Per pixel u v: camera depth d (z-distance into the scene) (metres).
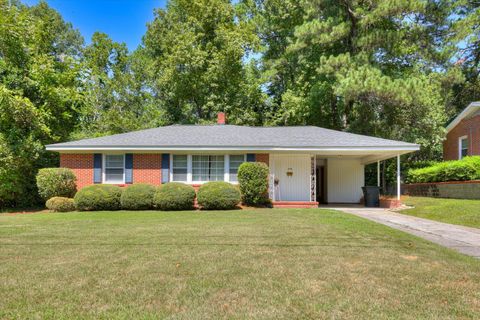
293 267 4.95
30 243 6.73
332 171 20.02
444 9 20.50
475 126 18.73
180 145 15.19
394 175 22.91
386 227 8.62
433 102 20.03
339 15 21.41
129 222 9.77
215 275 4.59
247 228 8.42
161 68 28.64
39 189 15.01
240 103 27.23
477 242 7.17
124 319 3.27
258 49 27.67
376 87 18.12
